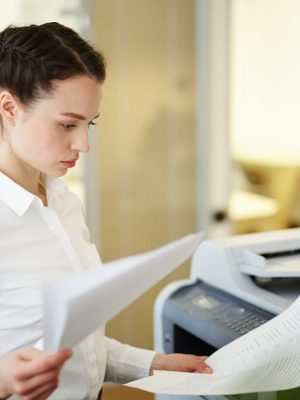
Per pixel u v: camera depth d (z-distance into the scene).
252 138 2.66
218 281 1.24
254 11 2.55
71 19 2.23
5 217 0.91
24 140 0.87
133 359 1.07
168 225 2.55
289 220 2.82
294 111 2.76
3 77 0.86
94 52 0.90
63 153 0.88
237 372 0.91
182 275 2.59
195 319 1.17
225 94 2.54
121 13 2.28
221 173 2.61
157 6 2.34
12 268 0.91
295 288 1.20
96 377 1.00
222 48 2.50
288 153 2.77
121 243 2.46
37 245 0.94
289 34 2.67
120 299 0.71
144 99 2.39
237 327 1.09
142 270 0.69
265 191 2.75
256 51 2.60
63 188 1.07
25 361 0.71
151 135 2.44
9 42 0.86
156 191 2.49
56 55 0.84
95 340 1.01
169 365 1.03
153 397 1.19
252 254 1.19
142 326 2.54
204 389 0.86
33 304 0.91
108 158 2.37
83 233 1.08
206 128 2.51
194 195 2.58
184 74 2.45
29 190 0.98
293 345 0.92
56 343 0.67
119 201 2.43
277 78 2.68
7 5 2.14
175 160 2.51
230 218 2.67
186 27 2.42
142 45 2.35
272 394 0.96
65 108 0.84
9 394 0.76
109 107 2.33
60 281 0.63
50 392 0.72
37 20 2.20
